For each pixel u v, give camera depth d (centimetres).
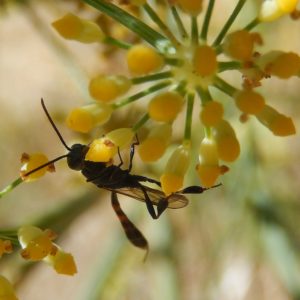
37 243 8
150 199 10
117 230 13
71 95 17
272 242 12
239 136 13
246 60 8
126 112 10
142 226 14
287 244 12
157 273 13
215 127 8
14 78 17
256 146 13
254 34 8
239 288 16
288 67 8
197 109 12
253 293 16
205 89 8
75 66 12
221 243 13
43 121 17
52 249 8
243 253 15
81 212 12
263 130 13
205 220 13
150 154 8
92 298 13
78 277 19
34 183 17
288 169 14
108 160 8
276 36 13
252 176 13
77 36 8
